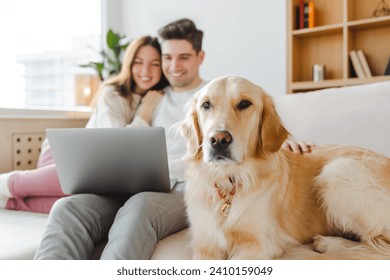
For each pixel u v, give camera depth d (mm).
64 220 1236
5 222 1607
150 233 1221
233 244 1195
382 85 1589
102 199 1449
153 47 2104
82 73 3555
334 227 1318
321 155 1455
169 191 1491
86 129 1358
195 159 1266
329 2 2990
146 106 2010
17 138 2469
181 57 1991
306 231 1323
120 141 1332
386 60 2775
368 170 1271
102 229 1374
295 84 2918
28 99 3123
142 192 1395
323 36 3043
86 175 1432
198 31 2064
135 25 3908
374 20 2607
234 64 3357
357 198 1225
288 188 1317
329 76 3039
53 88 3348
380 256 1086
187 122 1311
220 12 3395
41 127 2623
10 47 2963
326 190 1296
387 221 1189
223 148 1111
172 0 3658
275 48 3119
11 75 2979
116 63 3371
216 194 1228
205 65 3533
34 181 1755
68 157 1411
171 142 1852
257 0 3184
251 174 1196
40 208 1809
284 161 1354
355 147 1440
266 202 1185
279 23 3082
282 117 1766
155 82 2092
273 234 1185
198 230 1222
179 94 2021
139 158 1355
